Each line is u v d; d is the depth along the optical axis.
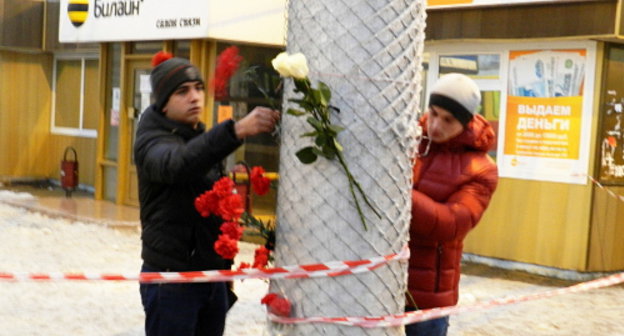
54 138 16.17
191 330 3.33
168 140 3.20
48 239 10.13
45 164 16.31
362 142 2.19
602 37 8.53
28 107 16.06
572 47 9.11
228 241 2.52
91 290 7.57
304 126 2.25
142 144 3.21
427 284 3.44
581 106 9.07
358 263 2.21
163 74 3.26
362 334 2.23
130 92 13.30
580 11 8.67
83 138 15.45
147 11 12.16
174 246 3.28
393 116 2.20
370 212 2.21
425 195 3.39
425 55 10.25
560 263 9.21
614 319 7.37
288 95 2.31
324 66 2.19
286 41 2.34
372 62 2.18
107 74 13.92
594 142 9.00
